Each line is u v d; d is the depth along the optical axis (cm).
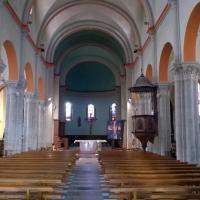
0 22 1448
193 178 679
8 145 1769
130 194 601
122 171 755
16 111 1808
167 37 1616
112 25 2853
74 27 2886
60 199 782
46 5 2309
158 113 1838
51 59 2895
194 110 1332
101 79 4222
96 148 2767
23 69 1891
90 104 4225
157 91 1853
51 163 980
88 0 2459
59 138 3238
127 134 3020
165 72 1827
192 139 1310
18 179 649
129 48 2864
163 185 613
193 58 1344
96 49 3628
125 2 2350
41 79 2650
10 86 1792
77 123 4166
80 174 1277
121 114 3447
